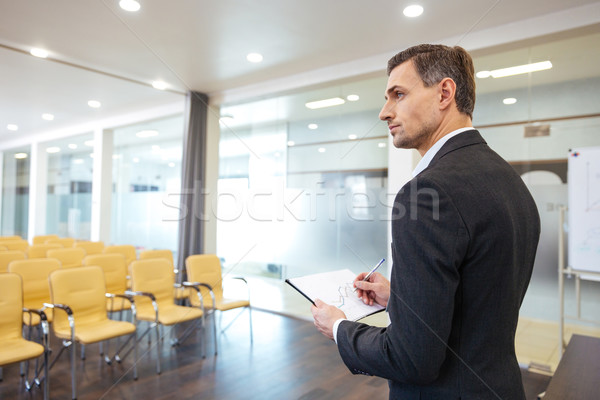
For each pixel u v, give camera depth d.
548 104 3.46
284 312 5.00
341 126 4.70
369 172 4.47
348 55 4.01
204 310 3.90
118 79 4.88
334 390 2.88
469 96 0.85
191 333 4.17
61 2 3.04
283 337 4.08
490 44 3.28
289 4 3.01
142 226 7.15
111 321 3.19
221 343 3.88
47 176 9.25
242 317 4.86
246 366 3.29
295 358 3.49
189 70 4.51
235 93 5.23
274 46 3.80
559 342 3.37
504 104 3.66
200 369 3.21
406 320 0.65
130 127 7.17
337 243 4.68
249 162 5.42
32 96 5.71
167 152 6.82
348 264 4.57
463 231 0.67
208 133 5.51
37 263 3.57
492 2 2.90
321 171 4.84
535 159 3.52
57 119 7.29
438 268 0.65
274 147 5.25
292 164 5.09
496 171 0.76
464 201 0.68
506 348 0.72
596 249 3.16
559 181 3.42
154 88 5.23
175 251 6.54
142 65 4.38
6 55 4.16
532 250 0.80
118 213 7.64
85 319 3.10
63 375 3.05
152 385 2.89
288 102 5.14
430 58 0.84
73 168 8.62
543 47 3.46
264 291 5.21
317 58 4.11
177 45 3.82
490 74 3.72
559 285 3.37
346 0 2.94
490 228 0.68
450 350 0.71
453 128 0.84
